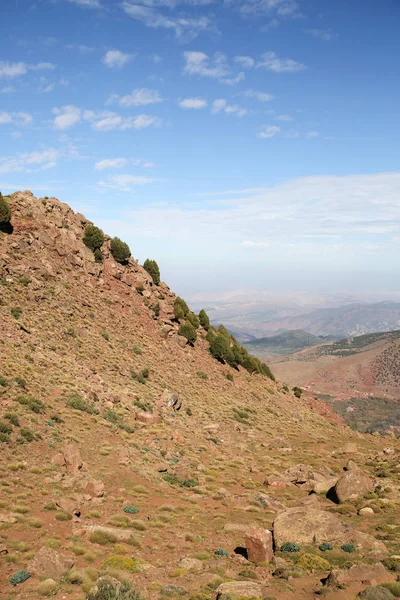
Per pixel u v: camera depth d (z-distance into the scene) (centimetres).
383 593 1655
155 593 1731
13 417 3331
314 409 10456
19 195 7800
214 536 2656
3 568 1739
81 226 8719
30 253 6888
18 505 2348
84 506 2648
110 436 3981
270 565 2189
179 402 6044
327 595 1723
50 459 3083
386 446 7900
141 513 2791
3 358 4309
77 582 1703
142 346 7288
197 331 9888
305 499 3588
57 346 5450
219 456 4775
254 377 9881
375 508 3378
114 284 8362
